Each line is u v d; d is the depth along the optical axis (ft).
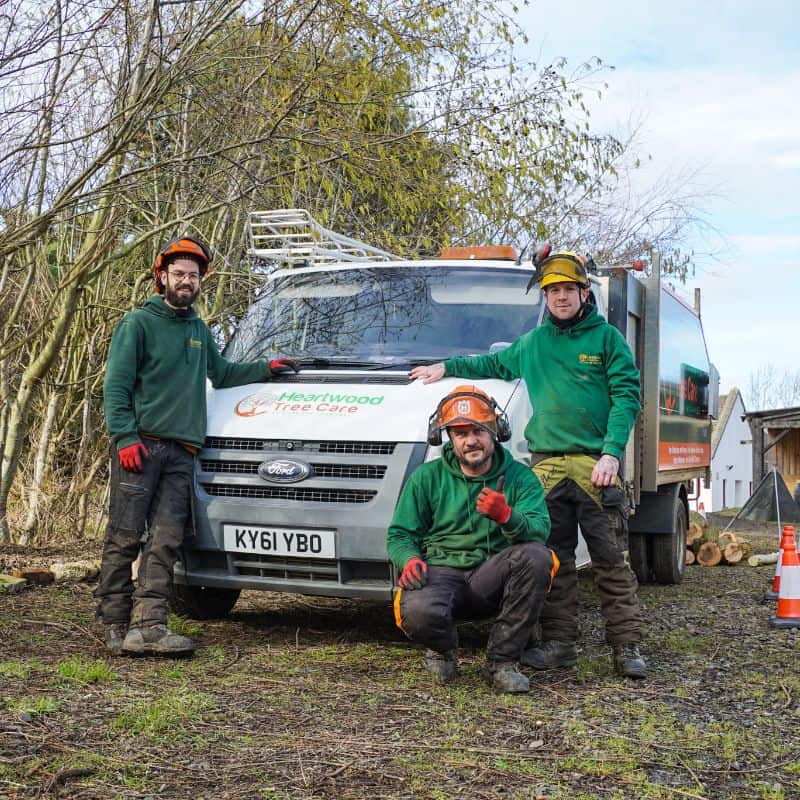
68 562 27.04
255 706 14.62
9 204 28.14
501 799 11.28
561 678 17.10
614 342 17.47
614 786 11.81
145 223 33.65
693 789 11.81
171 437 17.94
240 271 35.22
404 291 22.35
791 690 16.76
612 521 17.35
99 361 36.14
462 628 20.81
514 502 16.21
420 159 30.14
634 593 17.53
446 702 15.24
